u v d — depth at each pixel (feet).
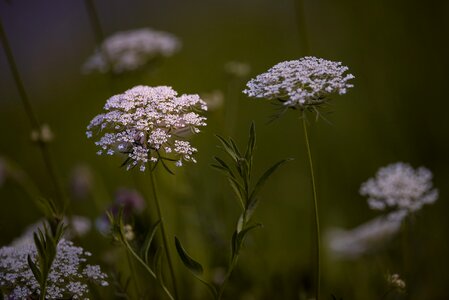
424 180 3.78
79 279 3.43
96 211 4.80
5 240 4.52
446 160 4.81
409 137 4.94
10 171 4.42
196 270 3.37
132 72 4.39
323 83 3.34
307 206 4.83
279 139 5.48
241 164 3.36
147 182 4.25
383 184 3.80
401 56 5.65
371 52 5.79
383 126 4.95
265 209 4.79
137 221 3.87
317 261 3.39
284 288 4.17
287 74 3.37
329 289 4.31
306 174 5.06
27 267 3.41
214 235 4.20
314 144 4.23
